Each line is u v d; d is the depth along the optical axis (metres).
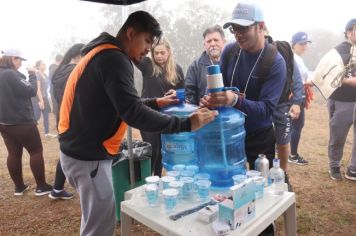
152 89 2.94
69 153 1.51
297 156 4.15
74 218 2.85
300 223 2.63
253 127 1.94
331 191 3.24
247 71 1.85
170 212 1.31
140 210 1.34
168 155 1.75
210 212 1.23
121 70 1.32
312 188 3.32
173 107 1.78
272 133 2.02
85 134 1.46
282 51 2.27
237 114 1.61
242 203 1.16
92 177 1.50
